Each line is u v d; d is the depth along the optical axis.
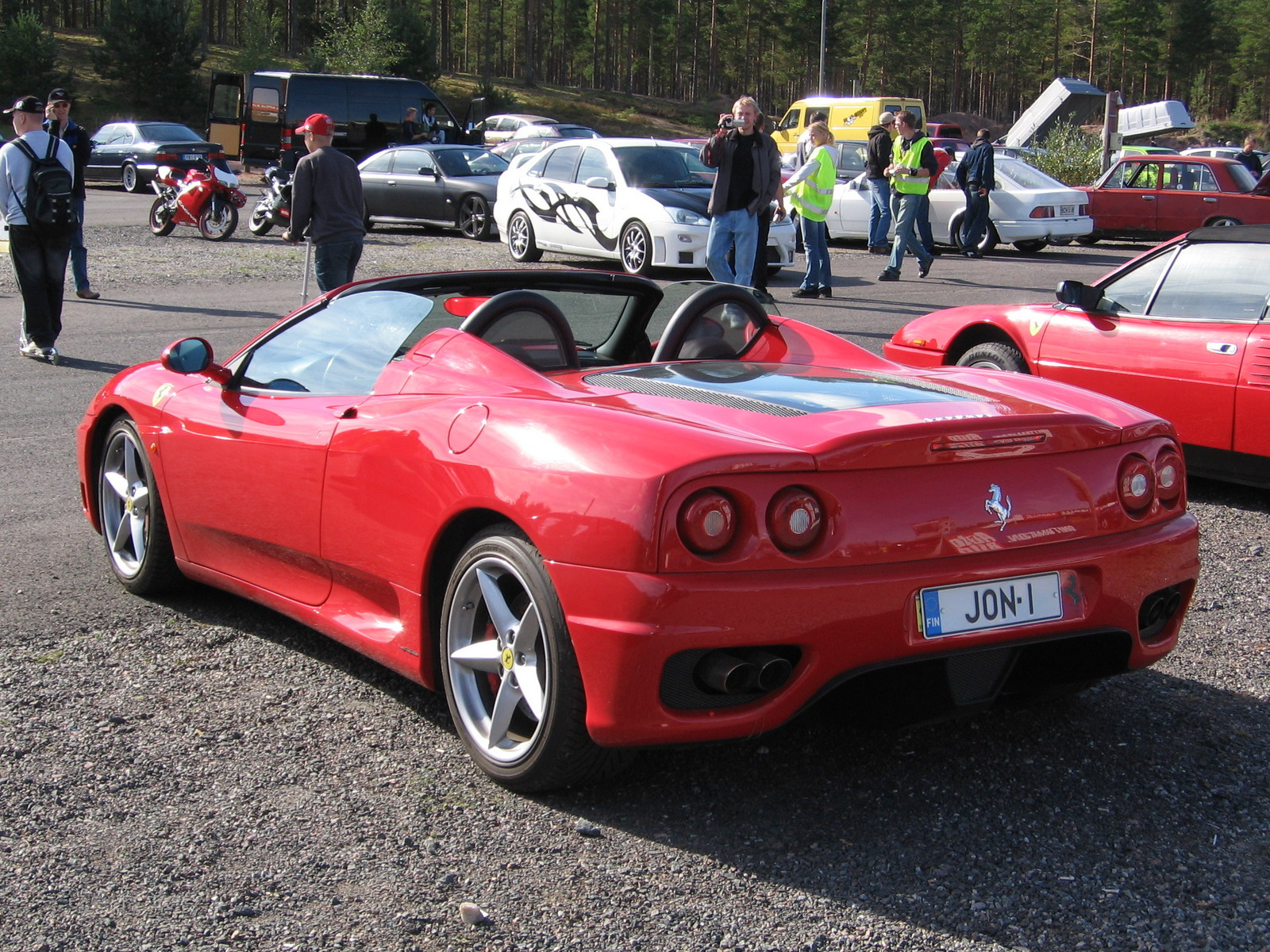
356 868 2.70
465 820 2.92
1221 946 2.44
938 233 19.02
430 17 99.62
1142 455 3.15
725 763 3.24
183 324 11.04
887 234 17.84
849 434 2.76
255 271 15.12
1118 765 3.26
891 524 2.76
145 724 3.46
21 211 8.95
